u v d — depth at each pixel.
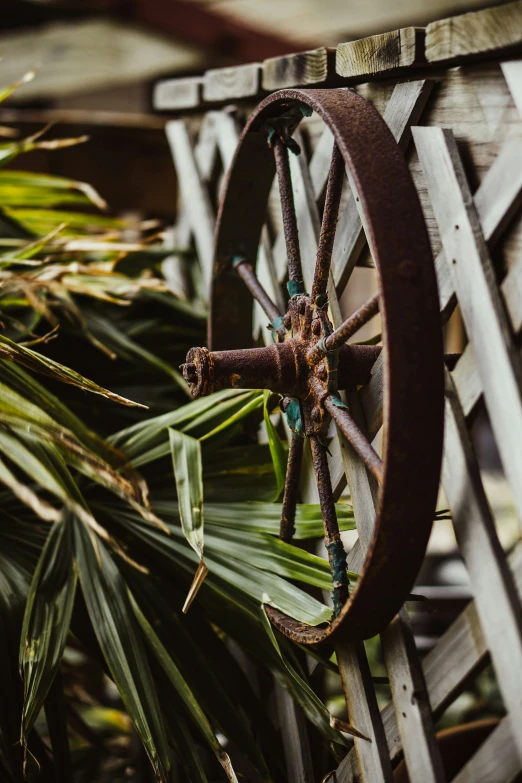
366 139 1.05
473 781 1.06
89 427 1.48
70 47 3.08
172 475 1.36
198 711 1.16
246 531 1.27
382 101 1.24
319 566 1.20
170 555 1.26
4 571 1.25
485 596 1.06
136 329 1.58
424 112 1.18
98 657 1.24
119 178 1.96
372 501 1.17
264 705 1.36
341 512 1.24
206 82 1.60
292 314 1.19
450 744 1.33
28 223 1.66
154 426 1.34
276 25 2.70
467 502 1.08
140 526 1.29
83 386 1.18
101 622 1.20
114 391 1.51
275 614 1.18
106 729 1.81
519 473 1.03
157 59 2.89
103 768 1.63
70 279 1.52
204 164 1.69
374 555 1.01
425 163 1.14
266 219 1.52
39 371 1.19
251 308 1.44
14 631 1.20
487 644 1.06
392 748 1.16
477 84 1.11
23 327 1.40
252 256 1.41
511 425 1.04
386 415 0.99
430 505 1.01
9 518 1.36
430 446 1.00
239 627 1.25
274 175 1.35
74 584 1.22
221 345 1.45
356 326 1.06
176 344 1.62
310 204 1.34
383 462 1.00
